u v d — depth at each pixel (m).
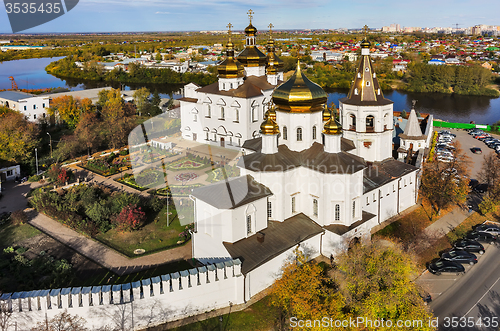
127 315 37.56
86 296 36.31
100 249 52.22
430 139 98.06
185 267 47.72
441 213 64.94
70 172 78.38
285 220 49.59
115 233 56.16
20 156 80.56
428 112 169.12
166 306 38.94
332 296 38.50
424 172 72.25
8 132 82.00
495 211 65.94
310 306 36.75
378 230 57.03
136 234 55.62
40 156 89.69
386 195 59.56
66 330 35.78
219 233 44.53
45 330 34.81
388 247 43.09
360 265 40.12
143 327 38.38
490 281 47.94
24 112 116.00
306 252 47.75
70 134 109.12
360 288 38.34
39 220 60.66
